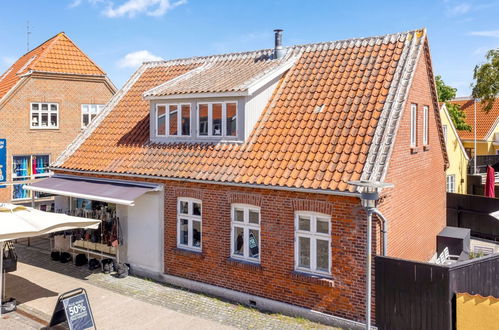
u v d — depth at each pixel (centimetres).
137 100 1861
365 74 1373
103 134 1761
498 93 3572
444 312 978
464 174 2959
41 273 1570
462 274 998
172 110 1547
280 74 1505
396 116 1184
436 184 1728
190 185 1381
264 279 1238
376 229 1068
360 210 1072
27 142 2488
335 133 1226
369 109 1240
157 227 1466
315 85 1437
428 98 1592
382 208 1109
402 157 1278
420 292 1009
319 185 1098
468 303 955
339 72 1439
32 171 2525
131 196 1383
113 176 1565
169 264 1453
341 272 1107
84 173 1639
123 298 1320
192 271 1396
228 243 1309
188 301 1298
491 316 930
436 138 1720
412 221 1389
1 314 1223
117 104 1900
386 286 1053
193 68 1881
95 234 1611
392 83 1280
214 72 1691
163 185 1450
